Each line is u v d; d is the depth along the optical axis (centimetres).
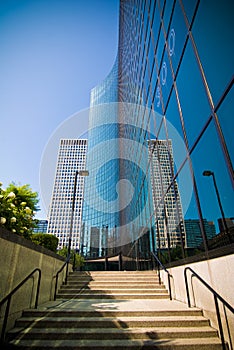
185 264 576
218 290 395
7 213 491
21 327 413
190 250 563
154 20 1012
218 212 423
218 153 425
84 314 466
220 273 389
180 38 650
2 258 380
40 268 577
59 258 775
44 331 391
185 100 610
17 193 710
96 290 736
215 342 355
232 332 340
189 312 468
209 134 464
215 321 402
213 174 446
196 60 530
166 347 347
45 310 471
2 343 344
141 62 1421
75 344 355
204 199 489
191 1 562
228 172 386
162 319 430
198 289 489
